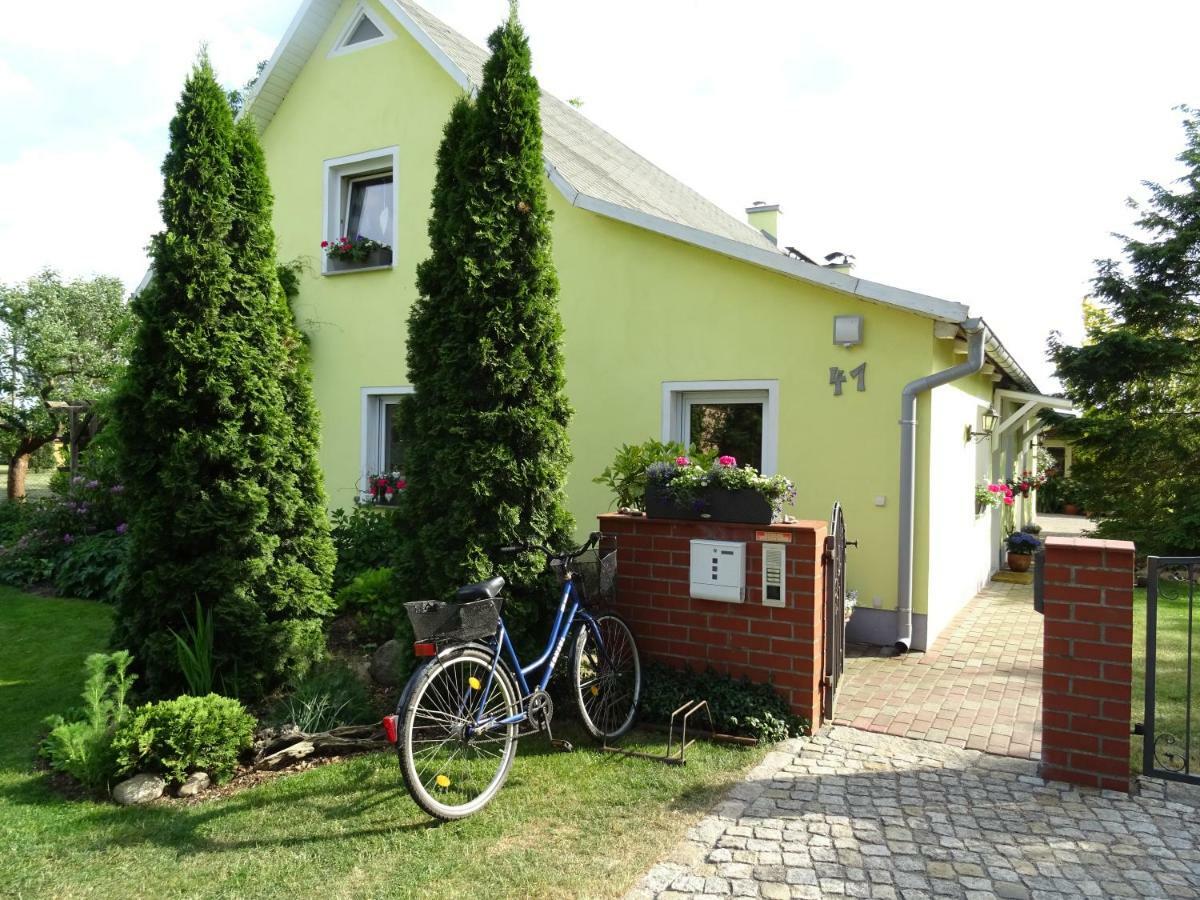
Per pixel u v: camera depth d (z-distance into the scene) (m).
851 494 7.32
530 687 4.64
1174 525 12.62
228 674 5.18
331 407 10.77
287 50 10.69
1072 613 4.14
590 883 3.15
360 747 4.64
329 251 10.64
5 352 20.91
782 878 3.19
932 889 3.12
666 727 4.92
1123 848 3.45
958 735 4.87
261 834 3.60
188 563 5.19
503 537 5.17
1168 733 4.49
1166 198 13.62
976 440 10.20
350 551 7.98
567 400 5.53
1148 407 13.75
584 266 8.72
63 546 10.09
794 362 7.57
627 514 5.64
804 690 4.88
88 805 3.95
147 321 5.12
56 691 5.75
